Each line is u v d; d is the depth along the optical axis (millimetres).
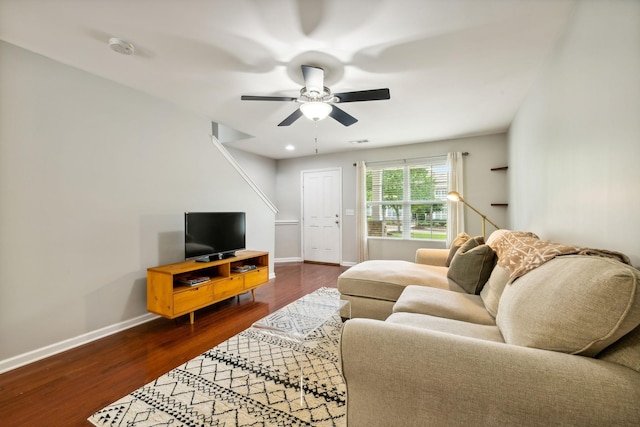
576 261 1059
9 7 1652
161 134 3057
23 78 2080
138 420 1489
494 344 926
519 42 2014
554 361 842
